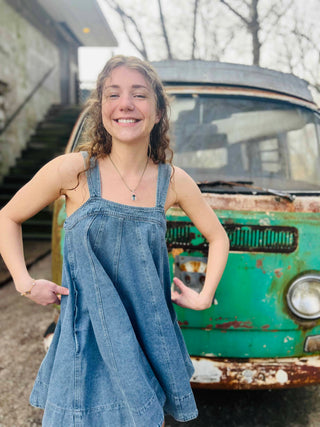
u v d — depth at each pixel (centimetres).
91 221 112
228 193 187
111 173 121
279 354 178
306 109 242
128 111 115
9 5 855
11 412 207
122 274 116
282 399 223
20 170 843
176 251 173
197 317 175
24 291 122
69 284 118
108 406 115
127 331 112
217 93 232
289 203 179
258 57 922
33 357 271
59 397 113
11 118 859
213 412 210
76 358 114
